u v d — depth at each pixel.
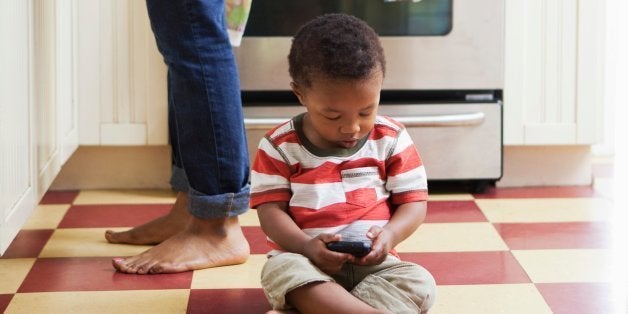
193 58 1.67
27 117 1.71
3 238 1.50
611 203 2.32
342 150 1.43
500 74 2.42
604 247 1.91
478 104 2.40
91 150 2.47
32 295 1.60
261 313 1.52
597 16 2.46
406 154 1.45
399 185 1.44
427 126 2.37
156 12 1.66
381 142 1.45
